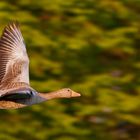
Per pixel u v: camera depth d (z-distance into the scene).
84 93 22.14
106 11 27.20
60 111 21.14
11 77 9.10
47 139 20.19
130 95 22.53
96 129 20.78
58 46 24.47
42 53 23.94
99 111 21.44
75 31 25.66
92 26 26.11
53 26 25.64
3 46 9.36
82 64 23.86
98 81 22.91
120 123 21.19
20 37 9.45
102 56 24.59
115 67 24.08
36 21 25.69
